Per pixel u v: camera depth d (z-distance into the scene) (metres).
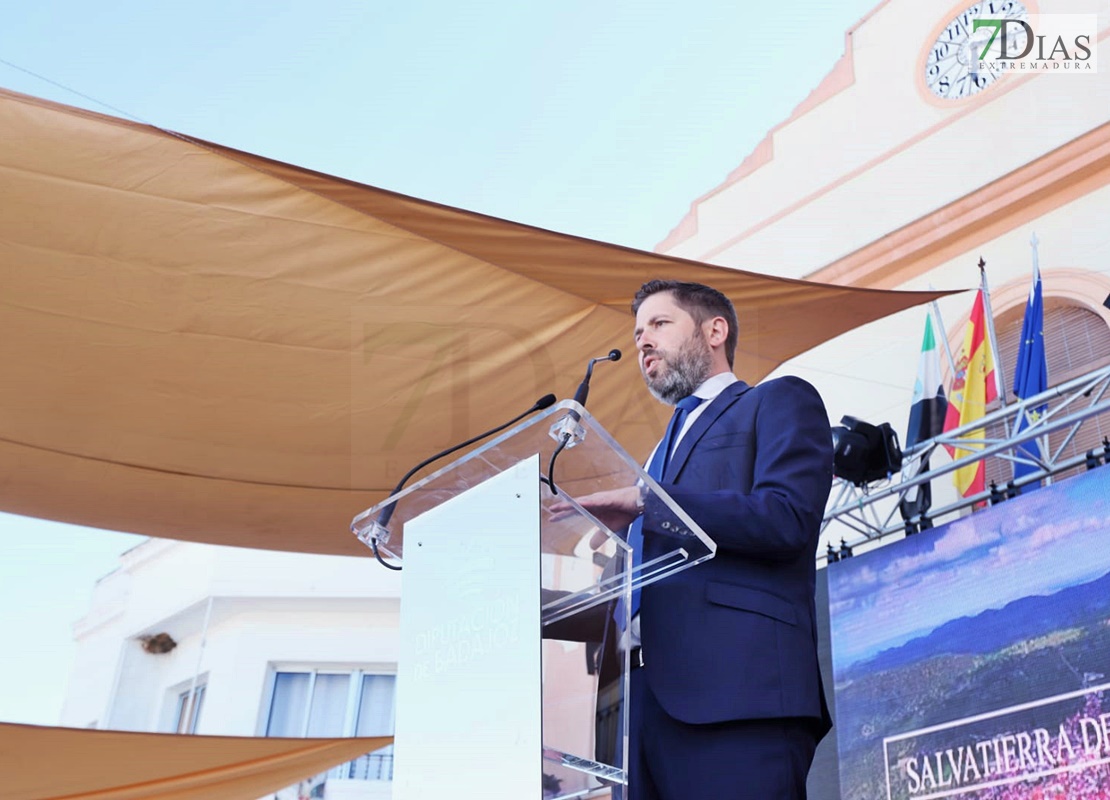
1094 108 8.88
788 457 2.38
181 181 4.55
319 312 5.05
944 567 6.37
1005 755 5.79
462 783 1.95
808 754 2.29
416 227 4.79
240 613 12.88
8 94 4.24
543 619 2.04
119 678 13.09
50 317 4.90
